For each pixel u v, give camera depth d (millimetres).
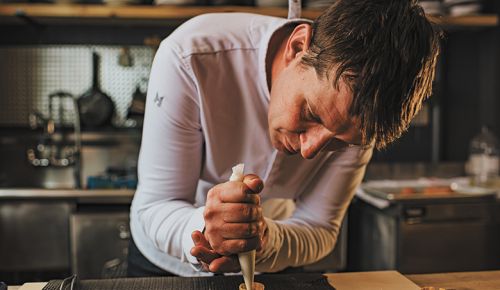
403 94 720
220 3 2877
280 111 852
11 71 3217
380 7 733
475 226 2604
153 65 1094
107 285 1012
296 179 1208
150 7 2855
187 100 1041
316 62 759
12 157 3230
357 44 714
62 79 3227
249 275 865
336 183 1198
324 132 792
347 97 722
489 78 3352
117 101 3254
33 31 3219
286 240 1117
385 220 2658
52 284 1015
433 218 2570
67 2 2859
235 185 817
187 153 1077
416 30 722
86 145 3250
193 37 1057
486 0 3338
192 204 1153
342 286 1041
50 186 3244
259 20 1105
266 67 1027
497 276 1154
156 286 1011
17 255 2711
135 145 3268
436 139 3432
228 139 1118
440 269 2594
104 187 2848
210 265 871
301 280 1067
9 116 3236
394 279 1083
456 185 3029
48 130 3088
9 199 2674
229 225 820
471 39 3471
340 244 2812
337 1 792
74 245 2652
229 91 1073
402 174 3324
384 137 741
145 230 1107
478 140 3203
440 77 3414
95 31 3244
